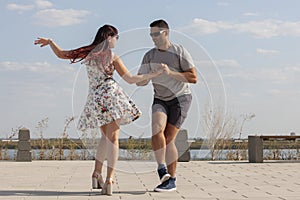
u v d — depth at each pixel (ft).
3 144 37.58
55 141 38.37
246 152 38.22
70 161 36.06
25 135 35.96
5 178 23.98
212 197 17.33
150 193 18.34
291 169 29.17
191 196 17.54
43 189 19.56
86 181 22.54
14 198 17.06
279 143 38.68
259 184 21.43
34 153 38.24
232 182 22.25
